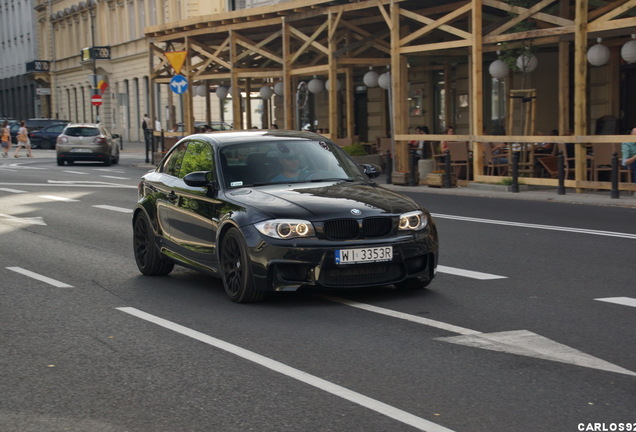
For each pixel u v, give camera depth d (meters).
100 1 71.44
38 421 5.71
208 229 9.74
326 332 7.91
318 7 27.59
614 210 17.25
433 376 6.46
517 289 9.73
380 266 8.98
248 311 8.90
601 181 19.95
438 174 23.48
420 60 30.02
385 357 7.02
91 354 7.37
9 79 101.06
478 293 9.54
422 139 24.08
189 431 5.45
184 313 8.91
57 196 23.11
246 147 10.23
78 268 11.97
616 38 24.16
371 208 9.08
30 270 11.84
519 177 21.56
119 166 38.84
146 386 6.41
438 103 33.53
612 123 23.89
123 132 68.81
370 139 37.53
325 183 9.87
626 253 12.03
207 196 9.84
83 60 69.62
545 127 28.00
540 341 7.40
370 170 10.60
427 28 23.50
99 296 9.95
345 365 6.82
